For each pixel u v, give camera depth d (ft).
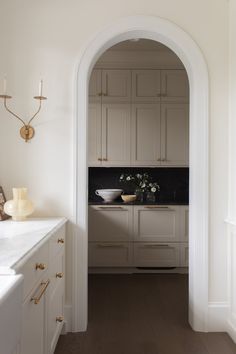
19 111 8.50
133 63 14.28
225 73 8.55
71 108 8.52
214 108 8.54
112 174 15.47
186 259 13.74
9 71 8.48
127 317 9.33
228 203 8.54
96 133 14.23
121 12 8.49
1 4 8.49
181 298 10.86
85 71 8.44
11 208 7.59
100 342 7.89
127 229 13.73
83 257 8.44
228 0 8.55
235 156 8.14
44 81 8.51
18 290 3.52
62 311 7.98
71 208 8.50
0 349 2.94
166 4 8.51
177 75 14.34
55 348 7.54
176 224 13.75
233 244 8.19
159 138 14.29
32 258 4.94
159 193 15.40
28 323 4.78
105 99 14.24
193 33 8.54
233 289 8.18
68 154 8.51
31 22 8.50
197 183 8.52
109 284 12.34
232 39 8.34
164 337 8.18
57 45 8.50
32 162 8.50
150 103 14.30
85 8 8.50
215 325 8.50
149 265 13.75
